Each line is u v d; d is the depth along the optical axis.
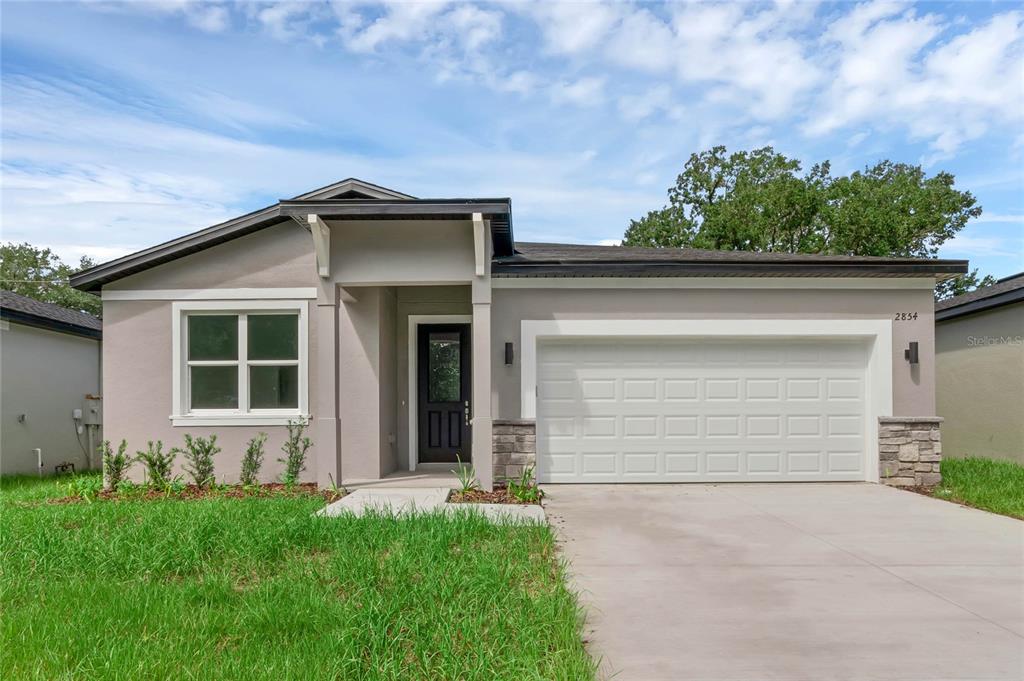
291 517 6.40
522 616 3.94
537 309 9.40
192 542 5.45
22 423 13.20
